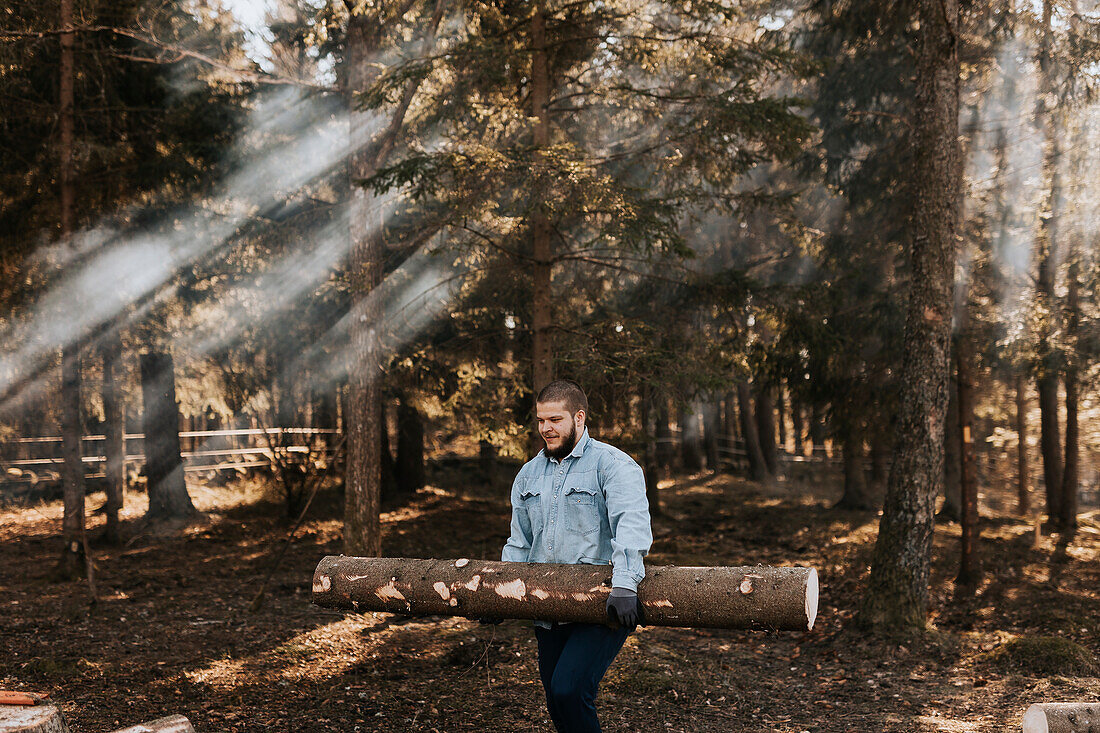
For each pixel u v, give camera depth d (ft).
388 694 17.43
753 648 23.02
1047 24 36.55
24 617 23.91
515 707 16.69
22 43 28.53
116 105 34.24
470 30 31.07
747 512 53.78
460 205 25.08
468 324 40.09
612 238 26.35
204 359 45.65
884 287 44.06
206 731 14.94
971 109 40.47
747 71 26.55
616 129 33.40
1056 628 24.98
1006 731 15.99
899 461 24.21
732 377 28.25
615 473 10.53
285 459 47.65
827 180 45.11
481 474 66.03
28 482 53.31
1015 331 35.53
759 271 54.60
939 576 33.24
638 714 16.84
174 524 43.98
